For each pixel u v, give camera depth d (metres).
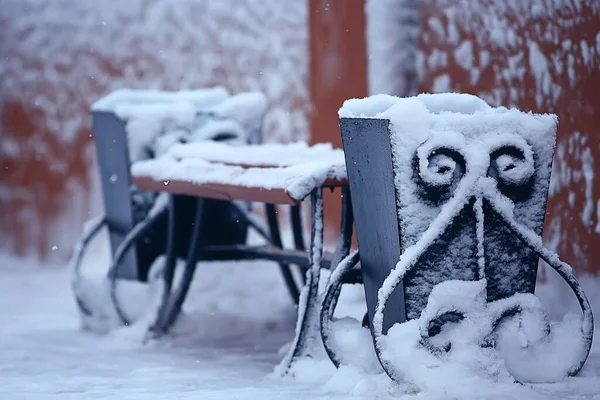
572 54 6.76
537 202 4.89
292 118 12.35
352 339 5.11
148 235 7.48
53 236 12.28
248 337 7.16
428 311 4.60
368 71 9.17
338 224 10.45
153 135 7.36
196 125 7.48
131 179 7.28
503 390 4.35
